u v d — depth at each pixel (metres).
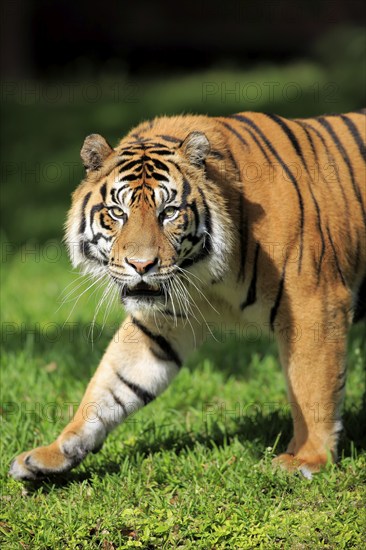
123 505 8.30
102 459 9.27
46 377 11.30
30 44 36.28
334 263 8.78
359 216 9.16
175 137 8.59
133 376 8.90
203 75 32.84
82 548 7.76
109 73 35.22
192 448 9.55
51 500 8.46
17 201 21.44
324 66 28.92
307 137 9.13
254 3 37.22
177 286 8.27
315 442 8.82
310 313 8.62
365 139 9.44
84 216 8.38
